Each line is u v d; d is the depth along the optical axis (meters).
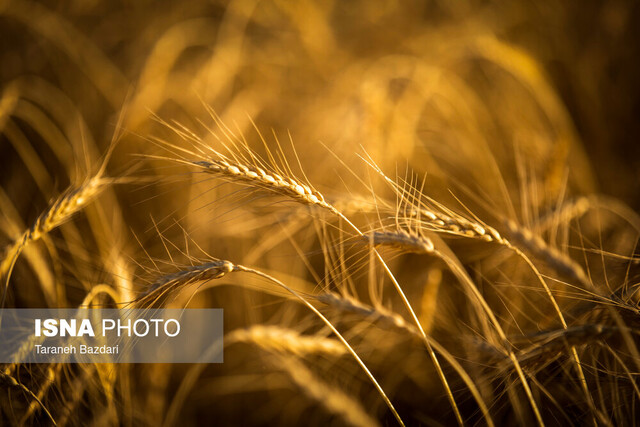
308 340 1.23
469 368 1.22
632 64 1.57
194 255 1.36
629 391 1.15
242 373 1.33
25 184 1.42
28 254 1.24
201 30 1.77
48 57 1.65
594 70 1.54
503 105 1.51
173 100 1.54
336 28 1.80
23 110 1.43
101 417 1.18
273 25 1.81
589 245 1.33
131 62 1.64
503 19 1.70
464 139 1.44
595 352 1.17
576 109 1.53
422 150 1.43
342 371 1.30
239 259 1.38
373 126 1.40
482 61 1.64
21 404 1.16
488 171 1.40
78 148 1.40
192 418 1.31
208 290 1.36
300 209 1.25
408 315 1.31
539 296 1.27
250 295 1.35
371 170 1.39
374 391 1.30
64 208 1.17
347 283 1.35
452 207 1.40
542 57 1.61
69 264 1.32
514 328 1.27
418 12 1.82
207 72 1.54
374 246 1.13
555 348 1.09
